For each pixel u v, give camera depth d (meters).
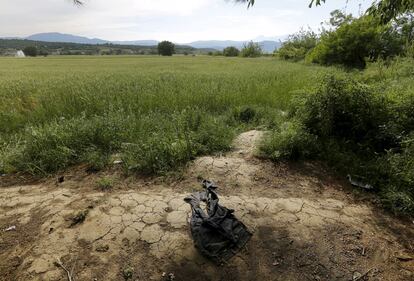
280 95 6.90
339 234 2.48
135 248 2.29
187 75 11.27
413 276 2.10
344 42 16.69
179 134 4.24
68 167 3.74
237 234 2.40
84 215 2.65
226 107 6.32
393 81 6.41
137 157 3.70
